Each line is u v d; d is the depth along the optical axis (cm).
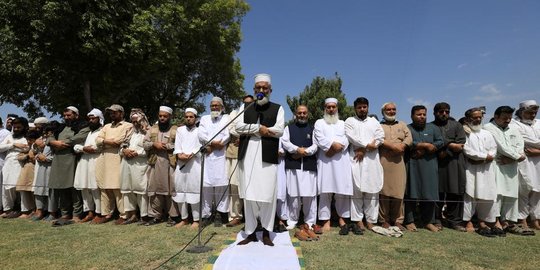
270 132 368
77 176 521
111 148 508
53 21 838
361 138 451
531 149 478
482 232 443
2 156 610
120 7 964
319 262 331
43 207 552
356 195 460
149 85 1577
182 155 468
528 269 321
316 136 458
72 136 529
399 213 469
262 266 305
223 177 477
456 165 467
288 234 418
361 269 314
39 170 546
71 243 396
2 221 530
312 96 1619
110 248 375
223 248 359
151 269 313
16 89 1153
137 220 521
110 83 1054
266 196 367
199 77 1720
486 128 482
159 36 1134
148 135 488
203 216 484
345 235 432
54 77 1007
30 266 324
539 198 480
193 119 490
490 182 453
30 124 612
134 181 491
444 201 464
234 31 1634
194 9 1408
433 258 346
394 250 371
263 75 383
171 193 482
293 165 455
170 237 418
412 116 486
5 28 941
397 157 461
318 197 484
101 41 921
